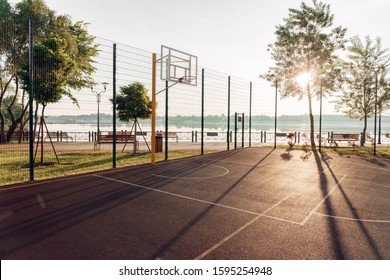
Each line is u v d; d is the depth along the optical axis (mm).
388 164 12375
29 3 21078
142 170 10328
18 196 6641
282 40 21547
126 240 4355
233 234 4641
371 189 7895
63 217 5324
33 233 4582
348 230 4875
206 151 16984
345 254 3984
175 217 5426
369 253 4027
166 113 13047
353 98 22297
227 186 8047
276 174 9922
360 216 5629
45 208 5816
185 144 22609
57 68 10758
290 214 5707
